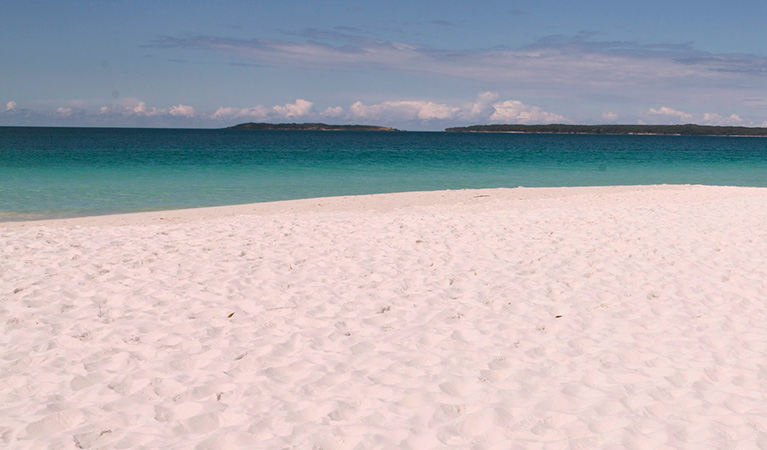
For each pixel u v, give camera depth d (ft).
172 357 16.93
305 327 19.60
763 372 15.94
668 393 14.65
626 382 15.31
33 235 34.06
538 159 148.77
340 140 336.08
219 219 42.78
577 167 120.88
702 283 24.97
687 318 20.75
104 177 83.30
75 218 48.47
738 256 29.37
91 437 12.35
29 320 19.98
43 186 71.92
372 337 18.78
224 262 27.81
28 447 11.93
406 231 35.70
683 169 120.16
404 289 23.94
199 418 13.25
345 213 48.16
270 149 185.78
